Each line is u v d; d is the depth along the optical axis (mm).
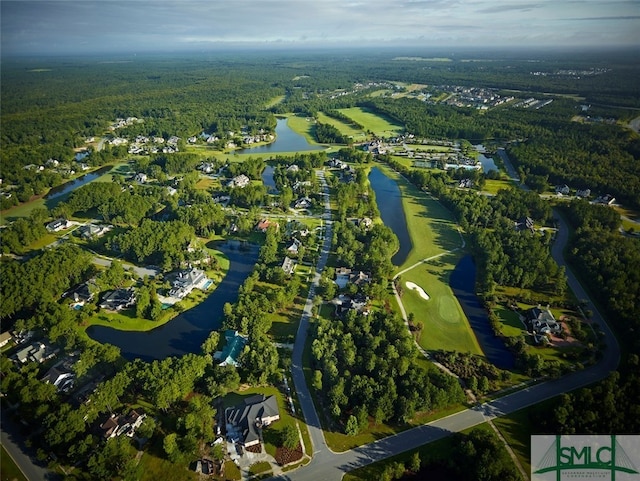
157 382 135250
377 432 129250
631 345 161125
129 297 187750
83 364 144375
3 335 166625
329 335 161500
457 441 123375
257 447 123312
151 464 118812
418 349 162625
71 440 121375
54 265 195875
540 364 147125
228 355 154125
